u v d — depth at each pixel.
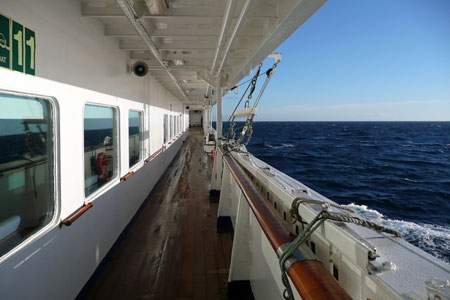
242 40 3.56
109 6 2.30
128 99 3.79
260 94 3.52
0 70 1.34
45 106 1.88
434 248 5.47
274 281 1.58
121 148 3.43
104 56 2.86
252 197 1.76
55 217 1.94
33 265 1.66
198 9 2.45
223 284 2.45
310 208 1.14
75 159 2.20
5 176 1.53
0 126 1.48
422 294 0.62
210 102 12.07
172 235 3.47
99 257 2.64
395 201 10.27
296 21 2.03
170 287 2.41
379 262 0.74
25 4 1.54
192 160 9.41
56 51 1.90
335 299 0.72
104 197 2.81
